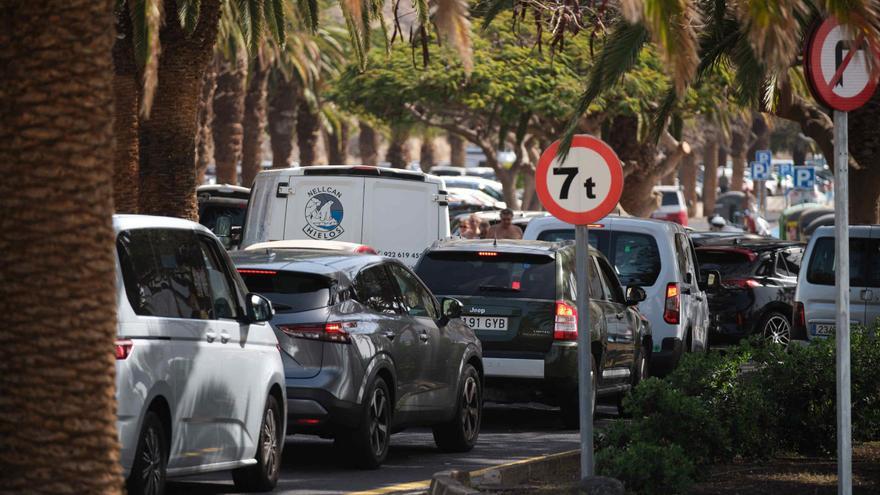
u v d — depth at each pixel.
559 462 31.58
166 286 25.02
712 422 30.41
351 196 51.16
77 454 16.56
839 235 22.67
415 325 34.59
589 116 102.31
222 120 128.88
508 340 40.69
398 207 51.53
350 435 31.88
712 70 41.16
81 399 16.56
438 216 51.78
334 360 31.16
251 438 27.92
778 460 32.66
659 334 51.03
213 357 26.03
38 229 16.45
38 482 16.48
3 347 16.53
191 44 53.16
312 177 51.34
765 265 63.84
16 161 16.48
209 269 27.06
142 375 23.31
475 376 38.19
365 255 34.16
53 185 16.47
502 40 109.81
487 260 41.59
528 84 104.44
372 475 31.91
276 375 29.16
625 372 45.44
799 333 48.34
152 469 23.86
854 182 57.72
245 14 55.41
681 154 101.19
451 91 111.06
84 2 16.59
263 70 128.38
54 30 16.47
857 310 45.75
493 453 37.06
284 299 31.53
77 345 16.53
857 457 32.81
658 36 21.03
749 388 32.12
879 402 34.12
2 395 16.55
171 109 53.28
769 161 128.62
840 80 22.70
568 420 42.59
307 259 32.75
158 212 53.62
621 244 51.69
